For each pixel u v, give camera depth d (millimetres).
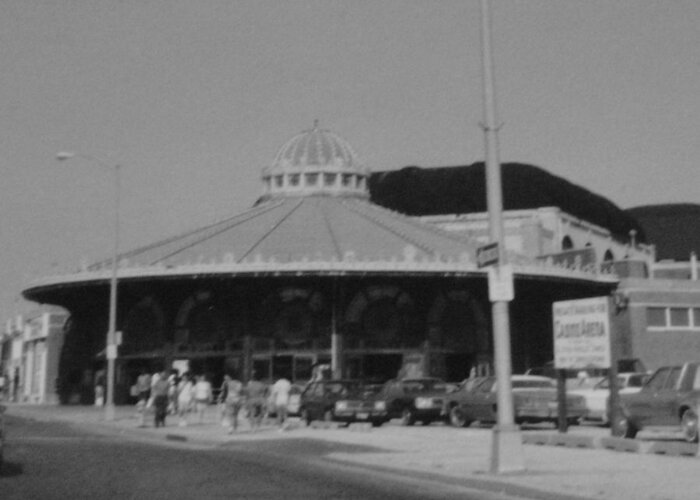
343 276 60406
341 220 74938
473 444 25391
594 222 114375
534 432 27359
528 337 67188
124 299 66375
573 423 33719
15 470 18734
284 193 81938
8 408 65688
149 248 72688
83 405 68625
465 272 60312
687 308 69938
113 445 27562
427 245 69688
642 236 132625
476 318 63438
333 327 61781
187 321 64250
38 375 96438
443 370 62719
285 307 62500
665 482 15398
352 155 84188
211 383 63188
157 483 16359
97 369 69125
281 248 67938
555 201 103062
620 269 72125
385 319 62688
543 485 15078
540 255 84312
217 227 75375
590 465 18453
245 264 59875
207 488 15625
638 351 68000
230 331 62969
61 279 64562
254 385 35094
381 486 16453
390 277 60938
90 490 15086
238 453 24766
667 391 22859
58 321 92562
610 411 25016
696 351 69188
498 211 17453
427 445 25172
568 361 24406
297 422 39438
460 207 104375
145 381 44312
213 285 62719
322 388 36938
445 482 17094
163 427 37250
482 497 14953
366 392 36781
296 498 14281
